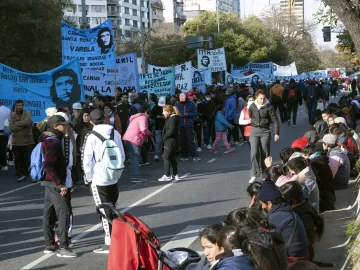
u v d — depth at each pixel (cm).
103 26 1956
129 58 2286
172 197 1214
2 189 1380
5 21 3412
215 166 1648
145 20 15288
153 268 556
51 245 840
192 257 553
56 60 3662
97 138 829
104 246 838
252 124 1306
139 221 577
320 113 1708
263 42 7581
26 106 1695
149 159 1852
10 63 3397
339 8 909
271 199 605
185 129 1775
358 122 2634
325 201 1020
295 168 836
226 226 432
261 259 420
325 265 727
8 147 1622
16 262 800
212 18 7650
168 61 6600
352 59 2278
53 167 800
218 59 3550
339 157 1200
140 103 1783
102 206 579
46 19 3538
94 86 2227
